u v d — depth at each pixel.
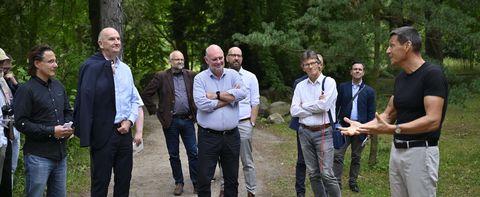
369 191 7.39
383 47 8.55
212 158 5.62
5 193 5.38
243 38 9.98
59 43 14.02
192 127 7.21
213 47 5.62
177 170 7.18
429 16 8.45
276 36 9.77
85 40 17.22
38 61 4.77
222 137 5.62
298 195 6.78
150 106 7.20
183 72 7.23
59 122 4.88
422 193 3.95
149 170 8.83
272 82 18.23
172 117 7.08
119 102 4.92
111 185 7.60
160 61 24.28
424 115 3.91
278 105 16.53
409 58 3.93
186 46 22.56
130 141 5.04
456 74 8.84
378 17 8.70
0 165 5.09
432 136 3.92
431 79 3.79
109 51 4.91
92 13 14.53
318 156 5.83
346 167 8.95
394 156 4.11
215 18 20.25
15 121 4.68
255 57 19.28
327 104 5.69
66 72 10.10
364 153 10.41
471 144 11.51
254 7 18.42
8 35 12.14
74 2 15.34
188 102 7.13
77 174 8.36
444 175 8.46
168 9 22.16
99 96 4.81
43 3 13.35
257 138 12.71
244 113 6.59
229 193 5.77
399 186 4.14
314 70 5.82
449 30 8.12
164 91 7.10
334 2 8.63
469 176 8.34
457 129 13.95
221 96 5.53
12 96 5.68
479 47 8.23
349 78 16.89
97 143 4.84
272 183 7.94
